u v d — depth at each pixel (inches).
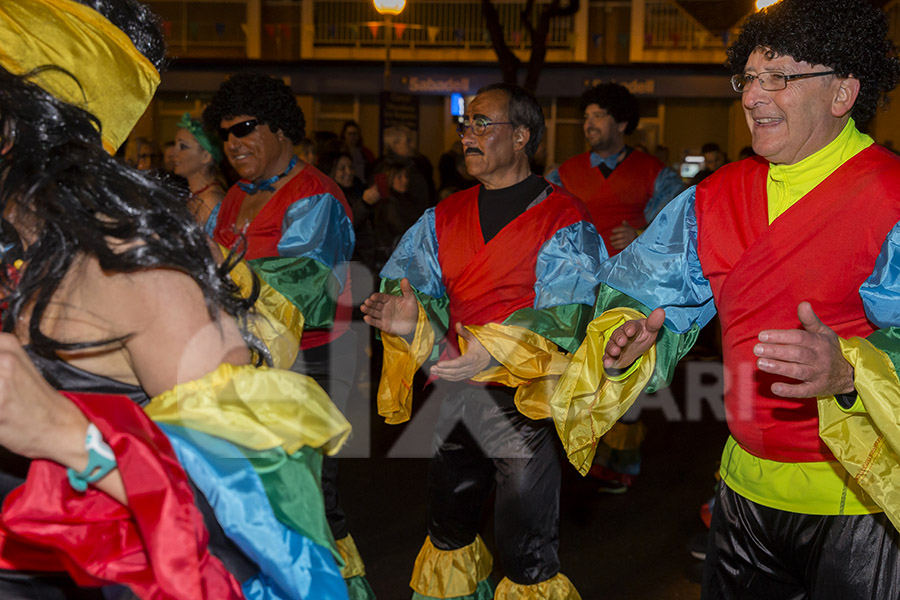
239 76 141.9
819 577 84.6
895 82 83.4
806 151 82.0
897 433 71.8
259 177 143.5
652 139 759.7
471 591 124.0
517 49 752.3
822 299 81.7
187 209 56.7
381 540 168.9
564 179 216.2
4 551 57.9
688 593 148.1
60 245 53.2
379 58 764.0
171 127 748.0
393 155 296.5
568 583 119.6
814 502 84.1
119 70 59.4
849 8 79.1
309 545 57.5
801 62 80.2
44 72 56.6
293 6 765.3
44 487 51.6
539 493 116.6
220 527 57.1
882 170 81.0
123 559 52.7
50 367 55.6
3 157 53.7
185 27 768.3
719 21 453.1
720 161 409.4
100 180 53.2
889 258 78.8
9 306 54.1
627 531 174.2
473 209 126.4
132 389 57.3
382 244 282.8
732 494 91.0
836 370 71.1
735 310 86.4
